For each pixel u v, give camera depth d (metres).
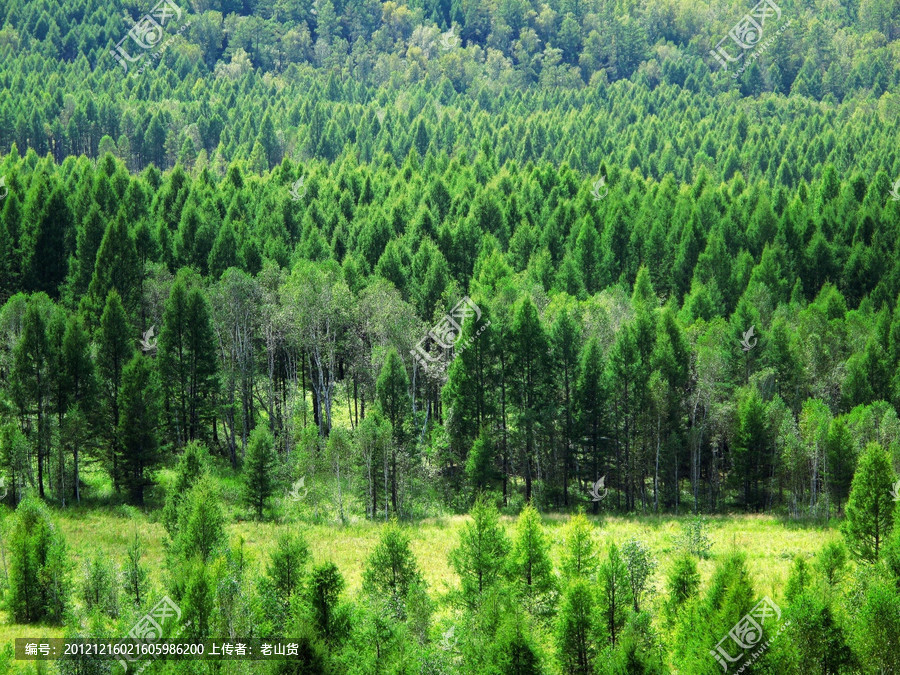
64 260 98.44
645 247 112.62
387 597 39.81
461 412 73.31
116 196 115.06
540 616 39.75
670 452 72.75
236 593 36.22
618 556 37.72
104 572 44.19
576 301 90.75
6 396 70.56
